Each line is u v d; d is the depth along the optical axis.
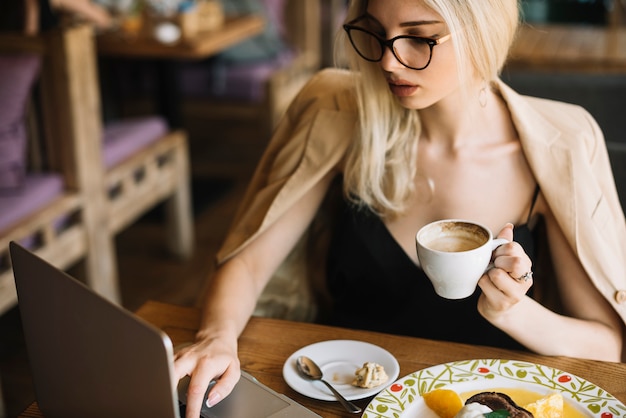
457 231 1.03
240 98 4.16
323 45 5.72
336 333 1.25
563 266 1.34
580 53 3.23
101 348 0.83
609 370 1.13
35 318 0.92
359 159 1.38
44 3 3.11
